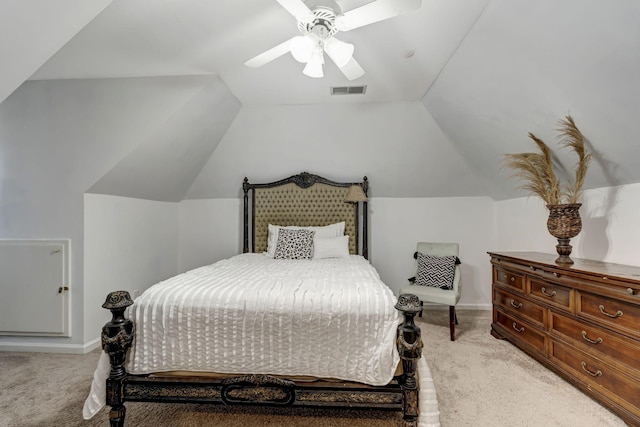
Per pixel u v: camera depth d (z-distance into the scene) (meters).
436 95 3.07
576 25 1.62
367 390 1.59
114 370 1.66
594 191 2.52
